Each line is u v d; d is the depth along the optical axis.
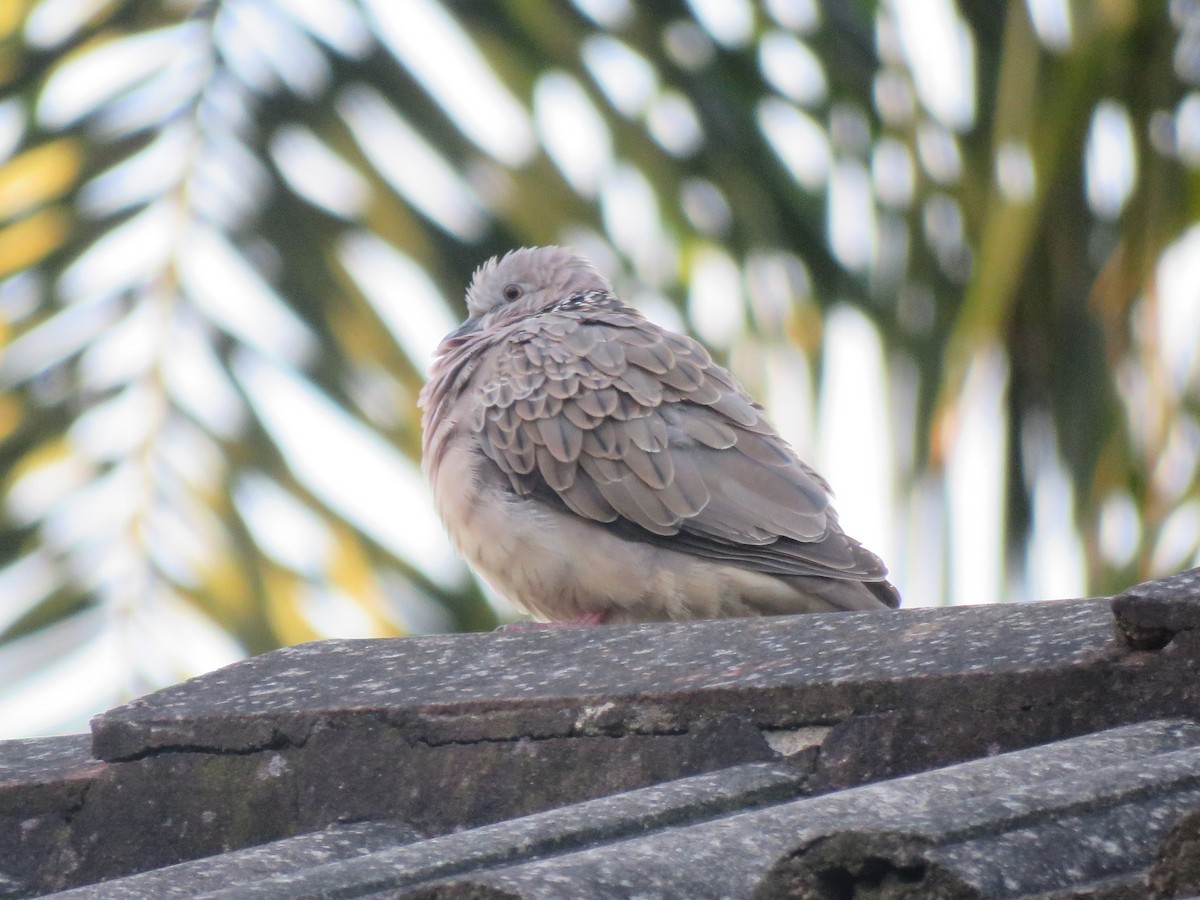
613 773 6.63
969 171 12.81
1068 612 6.47
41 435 12.72
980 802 5.05
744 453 10.65
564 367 10.95
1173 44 12.28
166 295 12.77
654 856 5.23
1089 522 13.05
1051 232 12.78
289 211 12.78
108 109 12.72
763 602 10.42
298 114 12.81
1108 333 12.89
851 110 12.94
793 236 13.02
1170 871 4.68
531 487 10.77
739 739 6.45
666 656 7.09
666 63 12.92
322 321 12.79
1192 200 12.61
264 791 7.22
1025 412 13.14
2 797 7.59
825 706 6.35
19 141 12.64
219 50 12.80
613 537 10.59
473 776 6.88
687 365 10.99
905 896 4.71
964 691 6.12
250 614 12.93
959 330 11.61
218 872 6.36
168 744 7.43
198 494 12.88
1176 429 12.70
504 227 12.95
